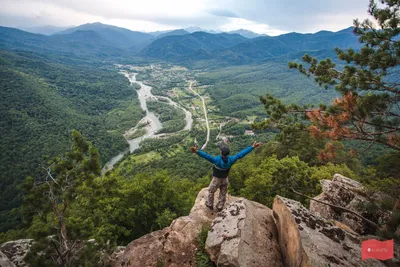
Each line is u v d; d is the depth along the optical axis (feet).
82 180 30.45
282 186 59.82
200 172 249.75
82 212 64.34
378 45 28.14
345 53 30.71
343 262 17.81
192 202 84.28
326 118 29.60
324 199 41.73
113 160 373.61
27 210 28.43
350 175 73.31
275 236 24.31
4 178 293.02
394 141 27.30
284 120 36.17
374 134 27.07
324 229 21.07
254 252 20.71
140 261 26.35
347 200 38.29
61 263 28.17
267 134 454.81
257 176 75.41
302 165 77.92
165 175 81.82
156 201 74.79
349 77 29.55
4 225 193.36
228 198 35.09
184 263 23.49
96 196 32.58
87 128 483.51
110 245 33.37
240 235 21.56
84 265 27.96
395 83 27.20
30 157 344.28
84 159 30.60
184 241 25.44
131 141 452.76
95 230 56.39
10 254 31.68
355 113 26.25
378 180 40.75
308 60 34.94
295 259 19.42
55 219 31.35
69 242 30.17
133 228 74.79
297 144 106.63
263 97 37.47
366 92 28.94
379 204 31.78
